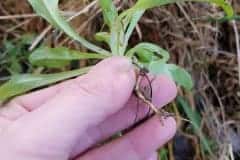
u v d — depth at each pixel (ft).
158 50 0.90
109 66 0.82
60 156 0.85
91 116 0.83
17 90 0.89
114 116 0.97
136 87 0.88
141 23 1.33
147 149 1.01
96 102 0.81
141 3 0.86
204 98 1.36
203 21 1.36
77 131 0.83
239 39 1.39
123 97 0.83
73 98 0.81
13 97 0.95
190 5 1.34
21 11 1.40
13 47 1.33
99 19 1.31
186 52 1.36
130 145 1.00
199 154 1.32
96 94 0.81
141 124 0.99
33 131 0.81
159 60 0.84
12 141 0.82
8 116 0.92
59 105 0.81
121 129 1.00
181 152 1.33
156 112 0.89
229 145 1.31
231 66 1.39
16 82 0.89
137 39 1.34
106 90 0.81
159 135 0.99
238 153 1.34
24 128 0.82
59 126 0.81
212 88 1.38
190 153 1.33
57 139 0.82
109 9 0.90
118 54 0.92
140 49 0.91
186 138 1.33
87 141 0.99
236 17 1.31
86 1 1.31
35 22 1.38
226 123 1.34
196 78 1.37
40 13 0.92
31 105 0.94
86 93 0.81
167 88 0.94
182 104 1.26
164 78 0.93
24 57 1.34
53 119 0.81
